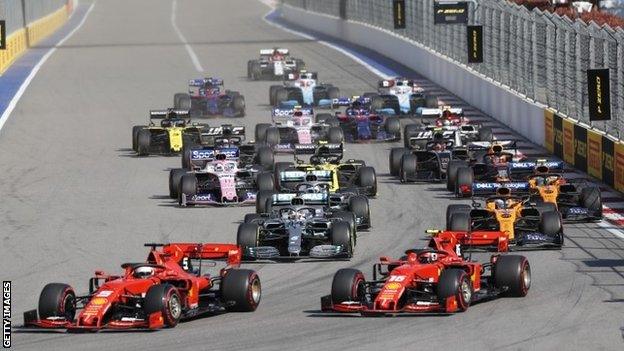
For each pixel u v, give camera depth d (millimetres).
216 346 74562
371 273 96188
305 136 164000
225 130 153625
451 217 102188
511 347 72500
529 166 126750
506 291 85938
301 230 101938
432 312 81500
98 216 125812
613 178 133875
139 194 138250
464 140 149875
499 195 108188
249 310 84438
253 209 127312
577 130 147375
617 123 136500
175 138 164750
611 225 114500
